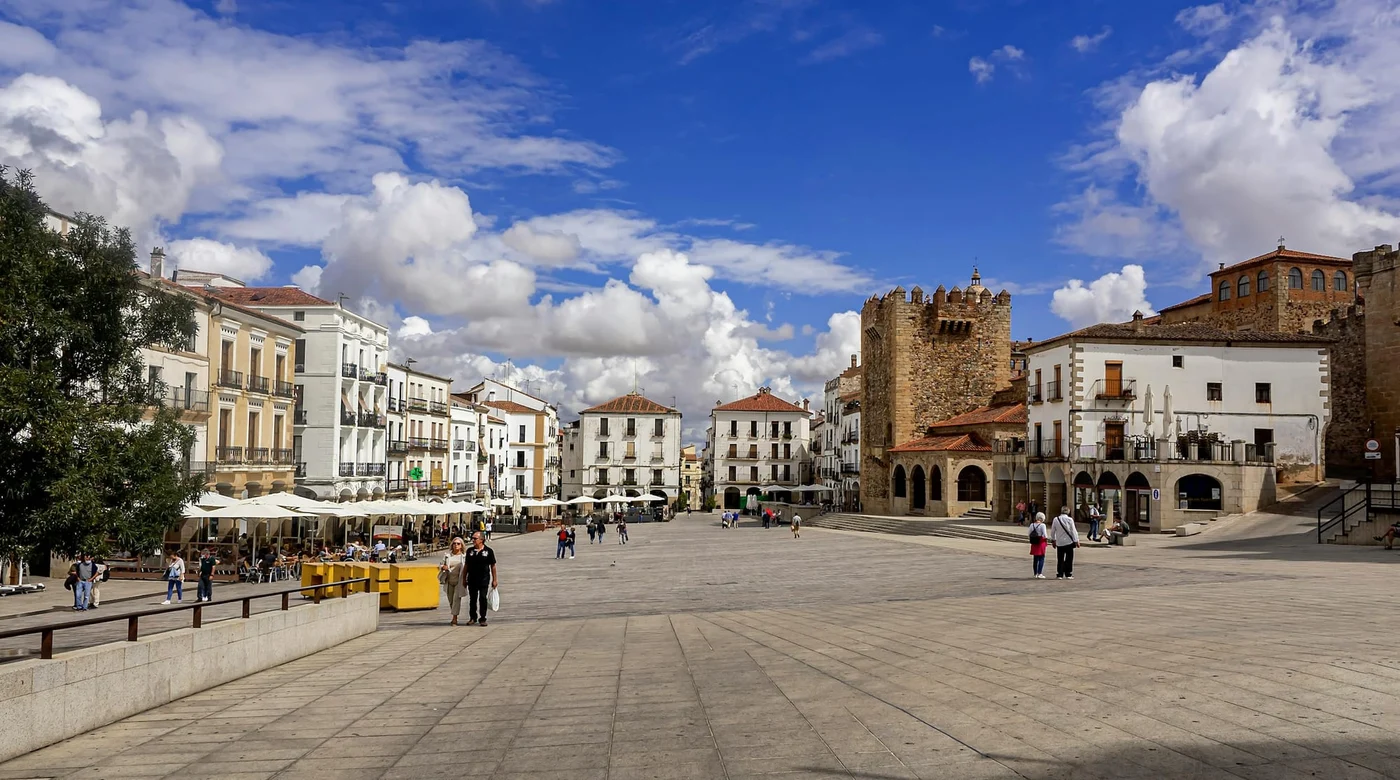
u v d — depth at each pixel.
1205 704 8.94
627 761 8.56
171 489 18.69
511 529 78.00
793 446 130.12
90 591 26.33
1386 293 48.66
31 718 9.56
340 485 61.16
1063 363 52.09
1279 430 50.41
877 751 8.33
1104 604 18.58
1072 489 50.44
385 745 9.59
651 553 50.75
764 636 17.30
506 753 9.08
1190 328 53.50
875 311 82.25
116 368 18.30
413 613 24.59
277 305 60.53
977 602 20.84
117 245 18.17
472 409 94.19
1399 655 10.63
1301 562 27.36
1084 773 7.18
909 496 72.88
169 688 12.12
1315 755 7.19
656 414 123.75
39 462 16.38
